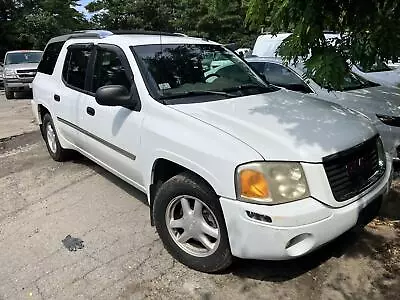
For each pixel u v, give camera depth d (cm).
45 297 301
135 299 296
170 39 443
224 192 282
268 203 269
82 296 301
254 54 767
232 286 304
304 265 326
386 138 491
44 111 601
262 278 312
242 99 372
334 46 283
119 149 398
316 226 272
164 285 309
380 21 273
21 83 1556
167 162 340
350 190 293
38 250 363
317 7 263
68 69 515
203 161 294
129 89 386
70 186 507
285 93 412
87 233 389
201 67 413
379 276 310
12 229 405
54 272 330
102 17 3197
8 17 3195
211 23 2558
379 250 343
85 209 440
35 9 3238
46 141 620
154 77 378
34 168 584
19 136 824
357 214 293
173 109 341
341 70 273
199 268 319
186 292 300
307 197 275
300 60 381
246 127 306
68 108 495
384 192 328
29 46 3247
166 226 335
